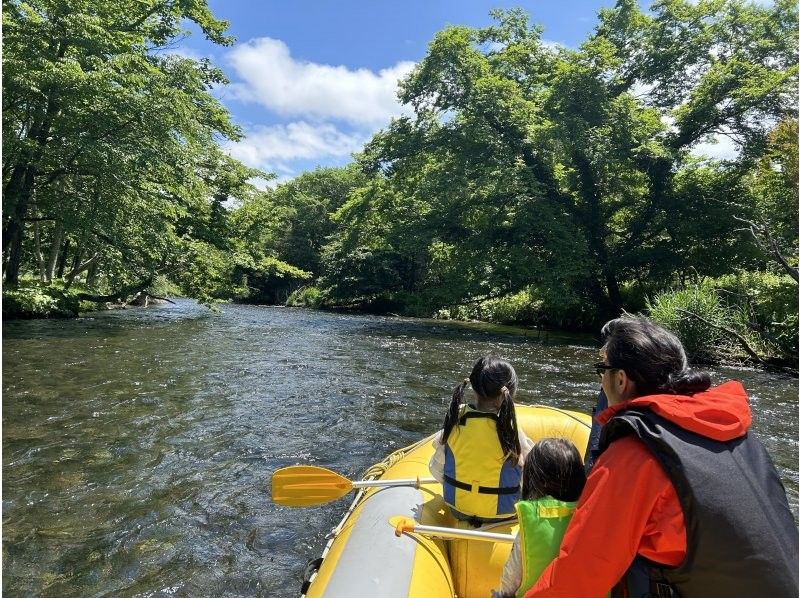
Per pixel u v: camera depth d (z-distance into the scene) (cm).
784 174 1848
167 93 1504
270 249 4516
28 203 1530
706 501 118
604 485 129
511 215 2022
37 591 302
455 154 2152
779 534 120
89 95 1374
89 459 491
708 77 1936
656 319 1298
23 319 1557
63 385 748
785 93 1825
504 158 2072
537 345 1497
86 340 1183
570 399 796
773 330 1247
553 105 1980
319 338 1495
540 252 2047
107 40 1479
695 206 1977
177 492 432
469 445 253
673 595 124
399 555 229
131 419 609
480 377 254
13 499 408
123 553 343
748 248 1797
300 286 4591
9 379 766
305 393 770
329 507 417
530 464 185
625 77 2217
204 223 2144
